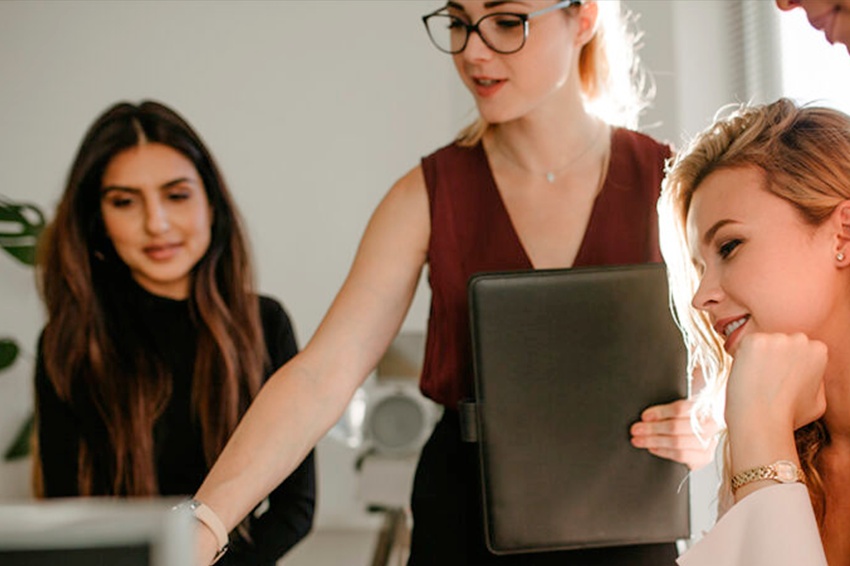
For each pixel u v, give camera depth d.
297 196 3.10
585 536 1.55
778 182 1.11
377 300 1.65
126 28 3.11
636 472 1.55
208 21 3.11
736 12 2.75
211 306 2.56
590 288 1.53
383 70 3.12
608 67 1.75
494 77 1.61
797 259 1.11
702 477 2.61
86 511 0.51
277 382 1.51
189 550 0.52
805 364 1.11
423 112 3.10
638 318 1.53
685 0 2.72
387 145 3.10
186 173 2.63
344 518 3.08
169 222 2.59
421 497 1.70
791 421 1.10
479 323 1.53
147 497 2.47
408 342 3.05
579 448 1.54
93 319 2.54
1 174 3.05
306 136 3.11
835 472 1.20
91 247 2.58
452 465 1.67
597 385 1.54
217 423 2.50
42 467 2.54
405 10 3.11
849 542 1.19
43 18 3.09
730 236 1.14
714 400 1.34
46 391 2.54
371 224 1.71
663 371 1.54
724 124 1.21
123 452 2.48
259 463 1.42
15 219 2.90
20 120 3.07
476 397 1.54
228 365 2.52
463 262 1.67
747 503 1.04
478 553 1.66
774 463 1.06
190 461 2.49
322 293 3.07
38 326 2.82
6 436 2.78
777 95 2.71
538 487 1.54
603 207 1.68
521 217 1.68
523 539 1.54
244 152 3.10
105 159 2.61
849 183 1.10
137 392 2.50
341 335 1.59
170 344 2.52
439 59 3.11
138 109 2.66
